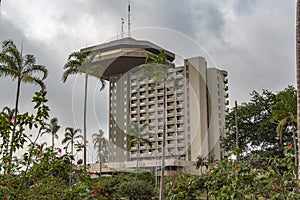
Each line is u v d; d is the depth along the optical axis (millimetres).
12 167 4023
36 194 4184
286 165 4410
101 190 4074
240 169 4293
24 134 3619
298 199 3945
